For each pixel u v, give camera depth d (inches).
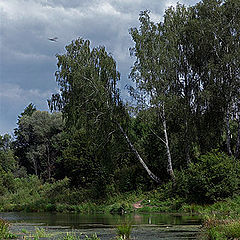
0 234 728.3
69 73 1699.1
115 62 1711.4
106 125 1670.8
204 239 679.1
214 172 1352.1
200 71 1700.3
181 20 1745.8
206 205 1339.8
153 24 1640.0
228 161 1386.6
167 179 1732.3
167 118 1658.5
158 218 1141.1
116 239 706.8
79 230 874.1
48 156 3538.4
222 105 1651.1
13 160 3319.4
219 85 1664.6
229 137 1669.5
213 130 1679.4
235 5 1644.9
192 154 1761.8
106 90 1667.1
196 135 1664.6
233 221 751.1
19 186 2529.5
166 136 1652.3
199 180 1373.0
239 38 1636.3
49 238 739.4
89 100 1667.1
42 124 3663.9
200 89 1696.6
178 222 993.5
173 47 1652.3
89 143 1748.3
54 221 1141.7
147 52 1601.9
